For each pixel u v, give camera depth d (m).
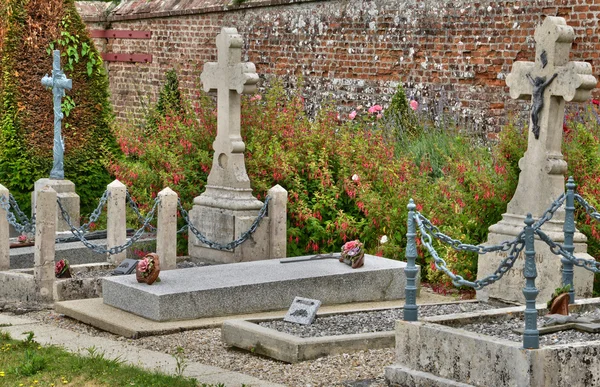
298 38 19.33
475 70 16.25
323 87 18.89
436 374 7.42
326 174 13.41
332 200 13.27
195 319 9.93
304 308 9.45
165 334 9.48
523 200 10.34
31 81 16.42
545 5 15.23
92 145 16.77
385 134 15.42
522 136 11.98
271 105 14.41
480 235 11.85
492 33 15.98
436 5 16.81
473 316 8.06
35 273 11.11
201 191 13.66
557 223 10.04
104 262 12.76
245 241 12.21
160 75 22.89
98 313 10.08
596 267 8.10
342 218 13.03
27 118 16.38
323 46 18.84
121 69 24.03
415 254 7.88
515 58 15.69
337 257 11.66
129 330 9.44
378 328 9.20
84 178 16.64
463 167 12.18
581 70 9.99
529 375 6.79
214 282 10.28
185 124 14.63
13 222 11.73
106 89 17.00
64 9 16.66
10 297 11.38
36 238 11.09
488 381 7.05
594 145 11.69
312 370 8.12
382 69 17.78
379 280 11.05
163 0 23.00
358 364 8.25
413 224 7.93
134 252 13.13
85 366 8.07
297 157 13.72
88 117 16.77
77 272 11.76
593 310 8.72
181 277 10.52
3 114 16.30
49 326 9.97
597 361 7.05
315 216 13.30
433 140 14.74
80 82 16.73
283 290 10.45
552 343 7.41
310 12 19.08
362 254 11.13
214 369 8.12
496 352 7.00
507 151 11.69
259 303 10.32
